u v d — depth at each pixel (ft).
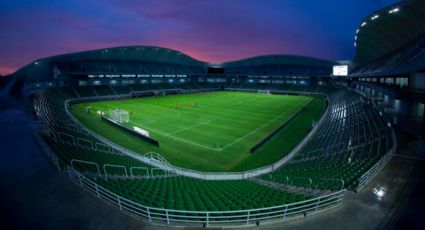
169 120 132.36
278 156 80.53
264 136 102.99
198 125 121.70
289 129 115.44
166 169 66.54
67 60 224.94
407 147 56.95
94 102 204.13
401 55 97.35
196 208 33.47
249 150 86.28
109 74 245.04
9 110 109.19
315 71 300.20
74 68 226.38
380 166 44.70
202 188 47.44
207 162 75.77
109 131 108.06
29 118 89.40
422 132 68.80
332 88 260.83
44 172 40.22
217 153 83.30
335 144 76.02
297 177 52.08
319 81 291.79
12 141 59.16
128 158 70.74
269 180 55.83
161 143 93.40
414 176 41.65
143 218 27.81
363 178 38.91
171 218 30.04
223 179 61.57
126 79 267.59
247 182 55.57
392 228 27.71
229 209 33.37
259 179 58.90
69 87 215.10
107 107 175.63
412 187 37.55
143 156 75.36
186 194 40.57
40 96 149.79
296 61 315.58
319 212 30.45
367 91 173.78
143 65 287.07
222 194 42.04
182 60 326.24
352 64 268.62
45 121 83.66
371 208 31.73
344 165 53.72
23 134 66.18
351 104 132.67
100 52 243.19
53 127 80.48
